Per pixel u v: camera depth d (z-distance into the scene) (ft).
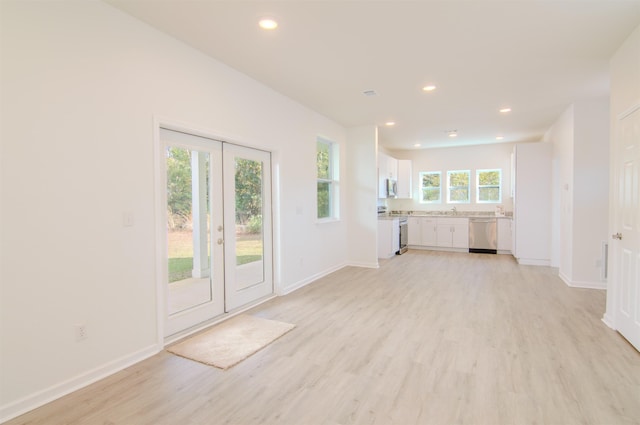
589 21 8.47
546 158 20.25
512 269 19.69
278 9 7.99
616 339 9.86
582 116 15.08
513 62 10.96
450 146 28.02
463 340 9.93
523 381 7.65
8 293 6.38
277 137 14.10
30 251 6.66
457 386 7.48
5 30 6.30
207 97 10.62
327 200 19.70
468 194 28.09
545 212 20.48
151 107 8.93
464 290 15.33
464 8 7.91
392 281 17.04
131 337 8.51
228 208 12.14
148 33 8.81
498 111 16.92
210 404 6.88
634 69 9.04
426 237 27.58
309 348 9.45
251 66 11.41
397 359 8.78
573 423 6.20
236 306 12.55
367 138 20.34
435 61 10.90
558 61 10.87
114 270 8.11
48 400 6.90
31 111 6.64
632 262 9.30
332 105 15.97
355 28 8.87
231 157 12.26
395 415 6.49
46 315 6.89
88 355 7.61
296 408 6.74
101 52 7.79
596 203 15.14
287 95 14.44
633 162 9.18
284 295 14.58
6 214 6.34
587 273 15.52
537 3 7.68
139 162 8.64
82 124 7.45
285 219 14.76
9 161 6.37
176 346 9.49
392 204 30.17
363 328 10.89
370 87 13.41
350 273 18.88
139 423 6.30
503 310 12.53
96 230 7.73
